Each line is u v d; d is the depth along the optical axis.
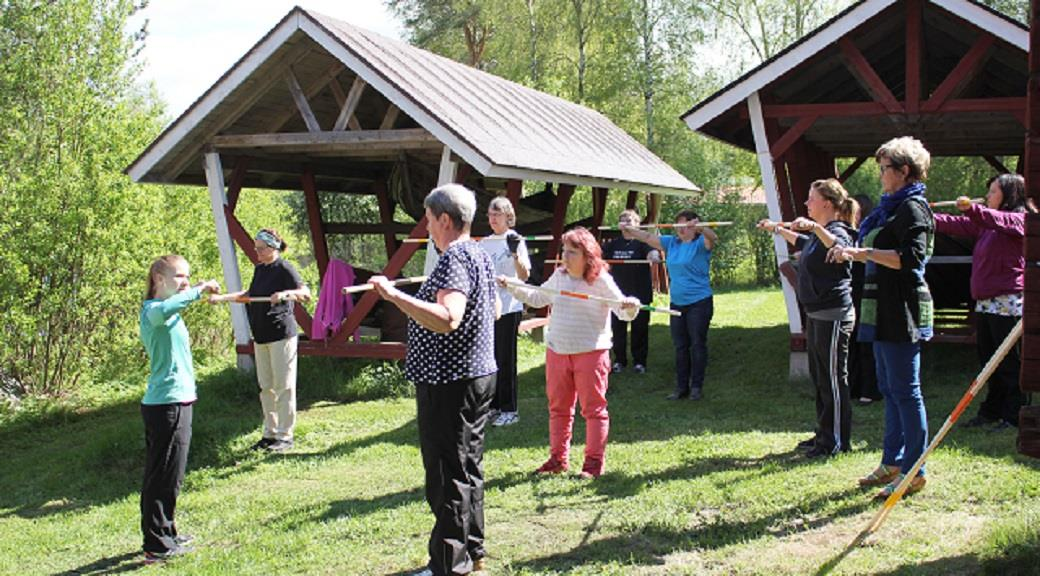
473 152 8.41
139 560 5.08
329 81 9.88
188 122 9.64
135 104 13.94
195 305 12.84
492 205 7.33
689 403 8.23
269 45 9.12
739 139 10.49
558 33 27.23
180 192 12.51
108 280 10.31
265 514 5.70
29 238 9.95
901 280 4.82
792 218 9.82
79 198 10.09
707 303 8.38
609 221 22.44
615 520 4.94
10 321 10.00
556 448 5.94
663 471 5.85
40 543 5.51
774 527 4.66
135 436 7.72
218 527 5.52
